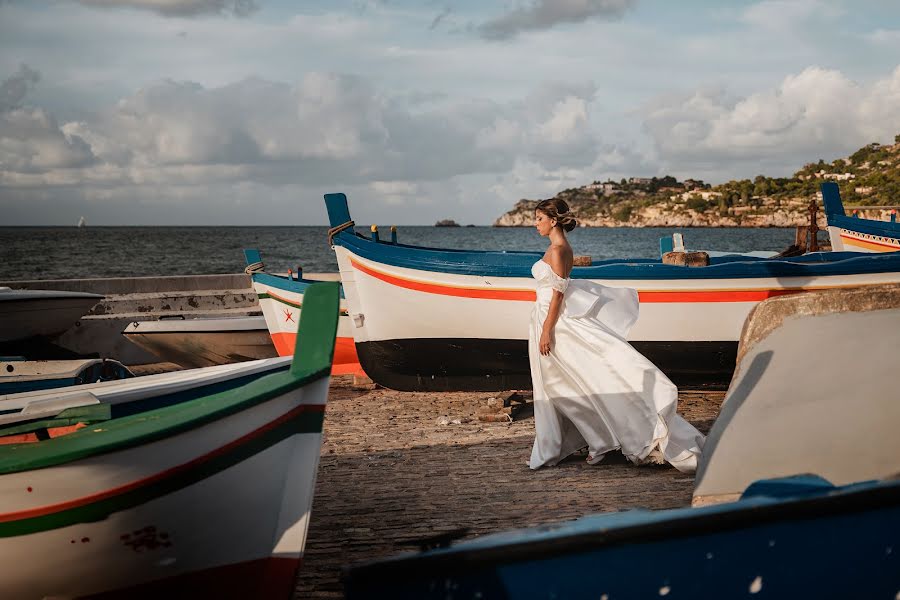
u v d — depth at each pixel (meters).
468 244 101.94
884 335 3.34
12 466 2.68
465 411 7.78
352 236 8.57
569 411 5.25
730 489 2.99
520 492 4.73
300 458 3.16
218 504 3.00
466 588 1.97
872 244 13.77
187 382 4.48
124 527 2.88
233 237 126.50
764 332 3.63
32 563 2.87
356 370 10.57
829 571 2.08
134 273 40.22
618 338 5.13
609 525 1.99
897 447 2.85
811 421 3.10
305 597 3.34
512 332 8.04
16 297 9.59
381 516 4.39
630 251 72.00
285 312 10.28
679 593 2.02
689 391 8.48
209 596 3.13
